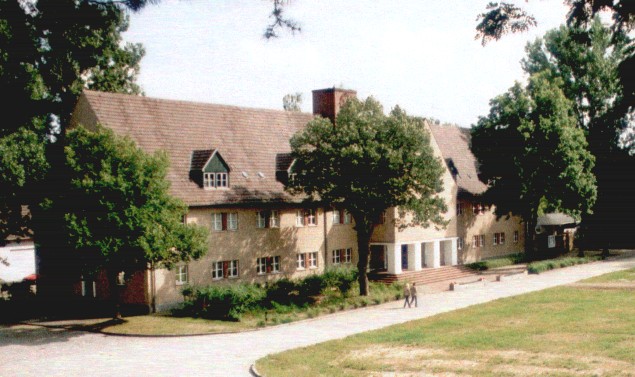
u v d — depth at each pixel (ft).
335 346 82.07
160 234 98.78
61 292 131.34
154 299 117.08
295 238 145.38
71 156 100.89
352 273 141.08
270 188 141.90
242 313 113.60
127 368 75.97
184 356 82.43
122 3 33.27
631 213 230.68
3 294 141.28
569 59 214.48
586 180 183.52
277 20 35.24
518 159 176.14
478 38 40.32
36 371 75.77
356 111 125.90
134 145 104.22
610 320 90.68
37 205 109.81
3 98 39.04
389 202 125.29
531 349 72.69
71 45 38.45
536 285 146.30
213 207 128.36
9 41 36.04
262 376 66.74
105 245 95.61
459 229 190.29
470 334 85.20
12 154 119.75
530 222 191.31
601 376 58.70
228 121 146.61
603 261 199.41
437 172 126.52
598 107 215.51
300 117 164.45
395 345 80.38
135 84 163.63
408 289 123.85
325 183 124.57
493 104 183.11
